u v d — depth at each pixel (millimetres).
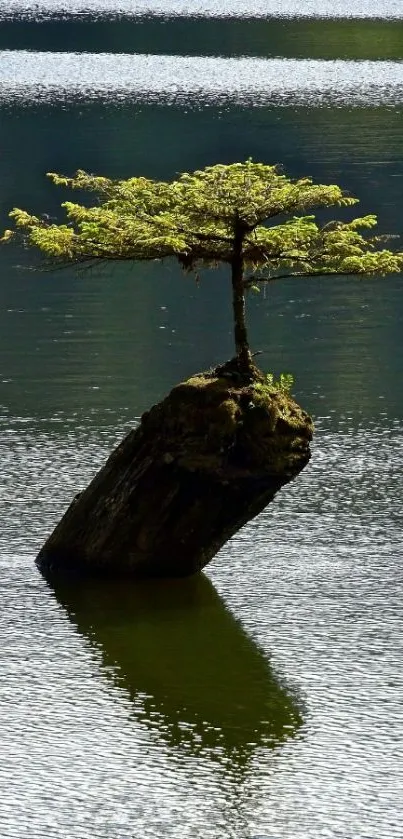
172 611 28578
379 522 32781
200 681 25891
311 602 28953
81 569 29844
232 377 28516
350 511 33406
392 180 72625
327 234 29078
